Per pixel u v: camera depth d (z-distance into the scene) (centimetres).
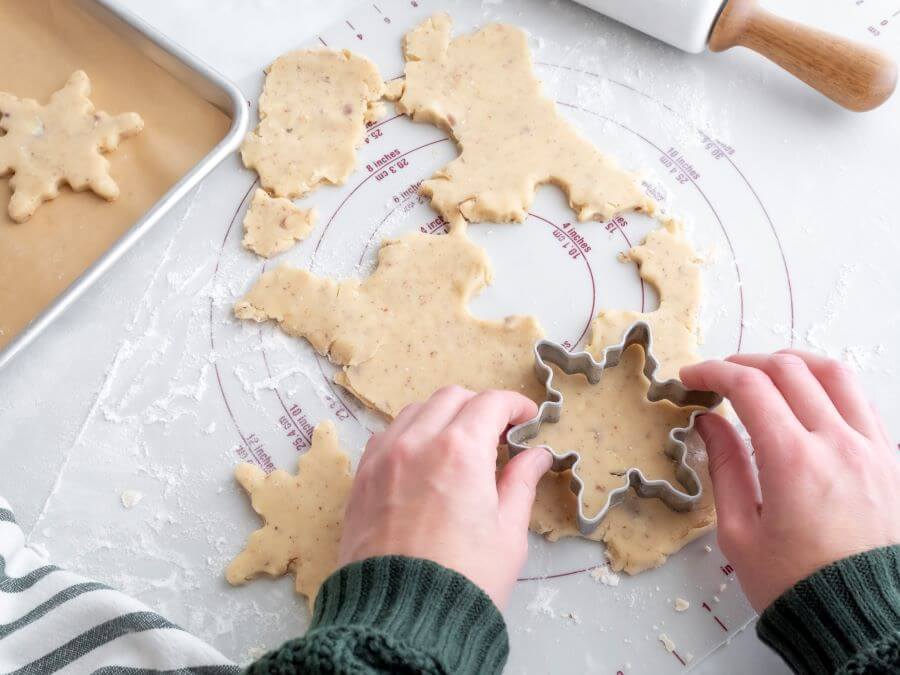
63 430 49
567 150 54
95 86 58
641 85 56
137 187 56
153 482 48
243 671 38
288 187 53
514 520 42
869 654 36
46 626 42
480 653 37
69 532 47
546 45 57
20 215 55
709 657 44
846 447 42
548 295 51
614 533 46
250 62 57
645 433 47
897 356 49
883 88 52
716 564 45
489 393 45
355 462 48
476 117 55
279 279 51
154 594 45
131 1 59
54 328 51
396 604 37
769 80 56
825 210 53
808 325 50
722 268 51
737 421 48
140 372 50
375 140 55
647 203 52
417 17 58
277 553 46
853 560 38
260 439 49
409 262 51
